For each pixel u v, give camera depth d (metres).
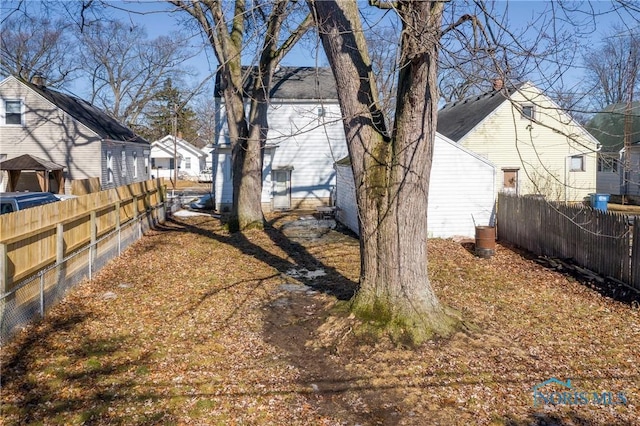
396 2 5.91
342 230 17.36
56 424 4.61
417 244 6.84
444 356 6.23
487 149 24.11
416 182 6.70
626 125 18.09
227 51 15.56
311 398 5.34
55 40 32.41
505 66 5.30
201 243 14.74
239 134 16.67
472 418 4.88
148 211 17.20
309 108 23.72
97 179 22.20
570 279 10.57
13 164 21.27
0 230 6.93
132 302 8.58
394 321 6.72
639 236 9.12
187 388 5.46
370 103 6.75
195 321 7.72
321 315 7.69
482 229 13.12
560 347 6.64
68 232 9.23
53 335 6.78
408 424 4.80
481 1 5.39
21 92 22.69
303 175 24.33
